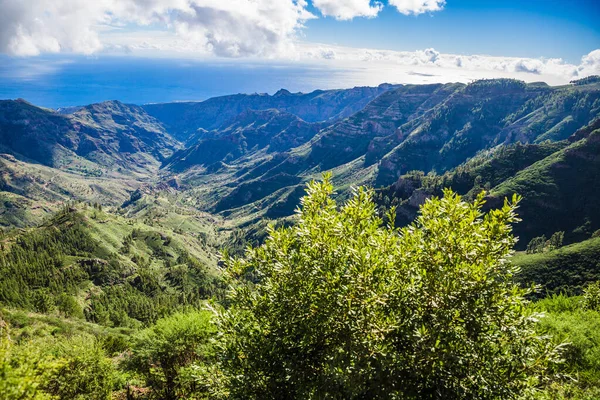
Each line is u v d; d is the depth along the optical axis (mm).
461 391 9633
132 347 28141
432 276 10125
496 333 9930
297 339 11453
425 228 11516
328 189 13156
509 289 10633
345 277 10656
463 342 9594
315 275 11297
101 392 23109
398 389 9680
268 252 12914
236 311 12734
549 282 113438
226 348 12141
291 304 11336
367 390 9977
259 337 11695
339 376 9523
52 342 27922
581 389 14844
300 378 10859
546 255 123250
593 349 16766
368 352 9727
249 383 11281
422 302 10250
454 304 9766
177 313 29297
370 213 12992
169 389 26984
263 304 11961
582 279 109750
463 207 10797
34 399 11438
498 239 10750
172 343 25891
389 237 11336
